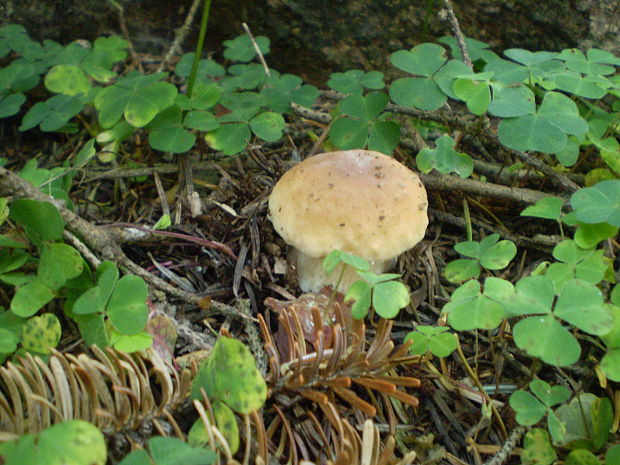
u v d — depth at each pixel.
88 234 0.20
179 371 0.18
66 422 0.13
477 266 0.20
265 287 0.22
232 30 0.30
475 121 0.27
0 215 0.18
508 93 0.22
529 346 0.17
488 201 0.25
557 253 0.20
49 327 0.17
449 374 0.20
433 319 0.21
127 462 0.13
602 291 0.21
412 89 0.23
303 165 0.21
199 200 0.23
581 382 0.19
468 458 0.18
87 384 0.15
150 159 0.26
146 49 0.31
